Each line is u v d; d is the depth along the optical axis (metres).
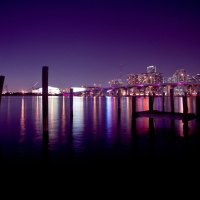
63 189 6.44
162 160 9.07
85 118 25.70
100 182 6.89
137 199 5.83
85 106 50.56
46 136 13.70
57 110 38.44
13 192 6.27
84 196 6.02
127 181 6.96
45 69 13.46
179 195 6.01
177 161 8.91
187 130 16.28
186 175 7.41
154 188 6.45
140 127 18.12
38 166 8.41
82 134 15.33
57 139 13.61
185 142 12.42
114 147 11.39
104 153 10.22
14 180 7.09
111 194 6.11
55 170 7.97
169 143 12.20
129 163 8.71
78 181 6.99
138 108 42.06
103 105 55.12
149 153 10.14
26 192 6.27
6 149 11.09
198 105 20.56
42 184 6.78
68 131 16.66
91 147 11.43
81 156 9.75
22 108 44.06
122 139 13.43
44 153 10.29
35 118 26.39
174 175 7.41
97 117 26.77
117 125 19.72
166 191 6.25
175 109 39.78
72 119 24.53
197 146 11.47
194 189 6.36
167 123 20.03
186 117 17.03
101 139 13.50
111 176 7.37
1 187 6.59
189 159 9.19
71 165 8.53
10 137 14.41
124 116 27.70
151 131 16.14
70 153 10.27
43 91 13.53
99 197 5.96
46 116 13.65
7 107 47.09
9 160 9.20
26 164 8.67
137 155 9.84
